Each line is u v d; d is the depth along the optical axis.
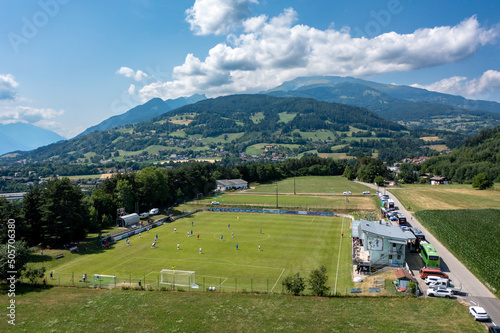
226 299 52.50
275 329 41.91
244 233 101.06
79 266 73.00
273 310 47.81
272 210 136.75
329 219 119.81
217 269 69.06
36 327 43.06
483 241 81.12
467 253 71.94
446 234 87.88
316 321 43.97
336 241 89.19
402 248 68.12
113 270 69.75
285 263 72.12
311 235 96.50
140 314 47.12
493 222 100.38
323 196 168.75
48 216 86.19
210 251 82.56
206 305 50.12
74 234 93.62
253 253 80.00
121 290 57.59
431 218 107.50
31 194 90.31
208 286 59.50
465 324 42.31
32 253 81.19
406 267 65.75
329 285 58.78
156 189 143.75
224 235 99.12
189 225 115.44
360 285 58.56
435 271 60.03
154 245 89.12
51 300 52.56
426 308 47.56
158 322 44.50
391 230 75.38
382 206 132.75
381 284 57.75
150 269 69.88
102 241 90.38
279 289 57.50
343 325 42.53
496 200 138.50
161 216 130.75
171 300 52.34
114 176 138.38
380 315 45.53
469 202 136.25
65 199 90.62
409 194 161.50
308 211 132.50
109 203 121.88
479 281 58.34
